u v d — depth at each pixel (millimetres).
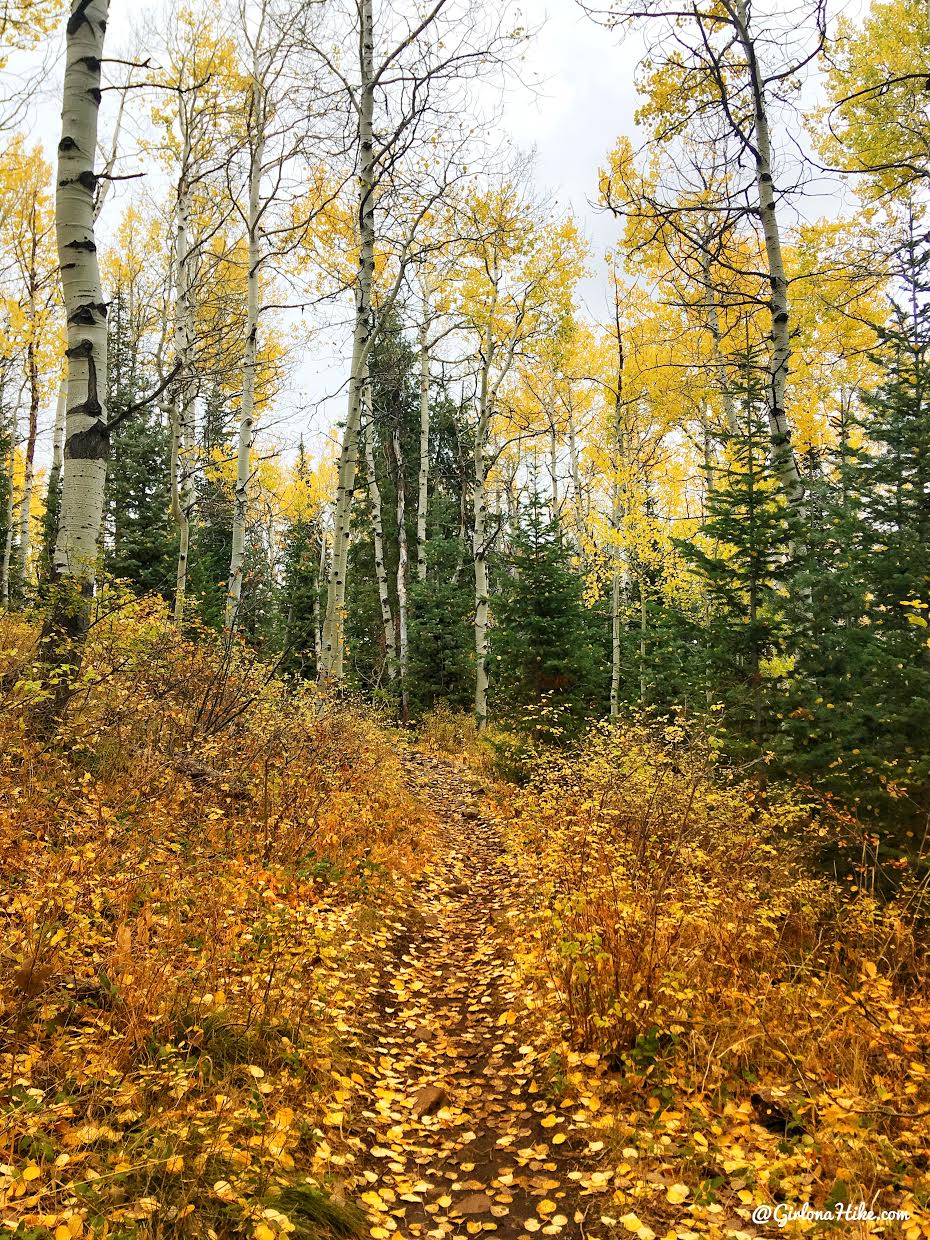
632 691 14992
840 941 4441
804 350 13000
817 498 7105
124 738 5773
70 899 3400
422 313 14422
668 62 7586
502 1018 4020
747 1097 3219
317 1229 2484
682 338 13266
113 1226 2137
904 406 5844
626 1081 3357
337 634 9586
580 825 5926
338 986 4215
